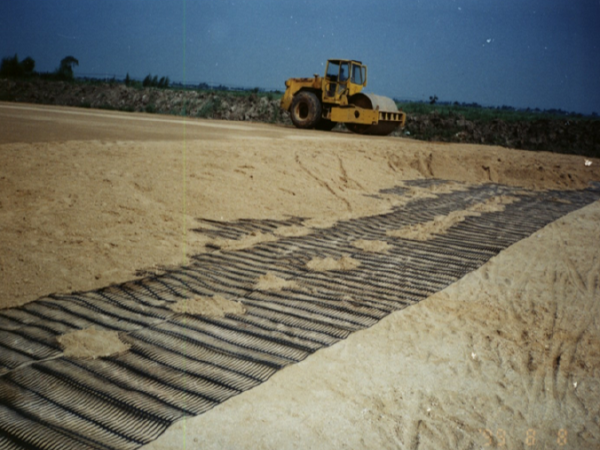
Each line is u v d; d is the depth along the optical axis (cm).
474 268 565
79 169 730
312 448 256
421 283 509
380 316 421
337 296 461
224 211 716
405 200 940
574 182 1257
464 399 309
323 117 2045
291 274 514
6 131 993
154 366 323
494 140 2291
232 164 879
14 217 570
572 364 359
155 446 249
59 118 1420
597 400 316
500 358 362
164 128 1348
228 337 368
